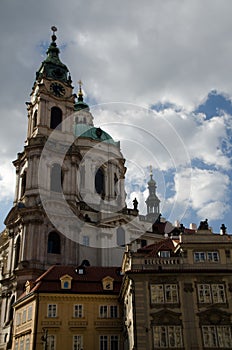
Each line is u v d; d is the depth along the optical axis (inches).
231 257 2214.6
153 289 2119.8
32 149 3796.8
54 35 4662.9
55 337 2507.4
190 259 2203.5
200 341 2004.2
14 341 2807.6
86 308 2608.3
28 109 4291.3
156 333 2020.2
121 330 2586.1
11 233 3688.5
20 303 2827.3
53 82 4217.5
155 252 2314.2
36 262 3299.7
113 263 3563.0
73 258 3462.1
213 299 2102.6
